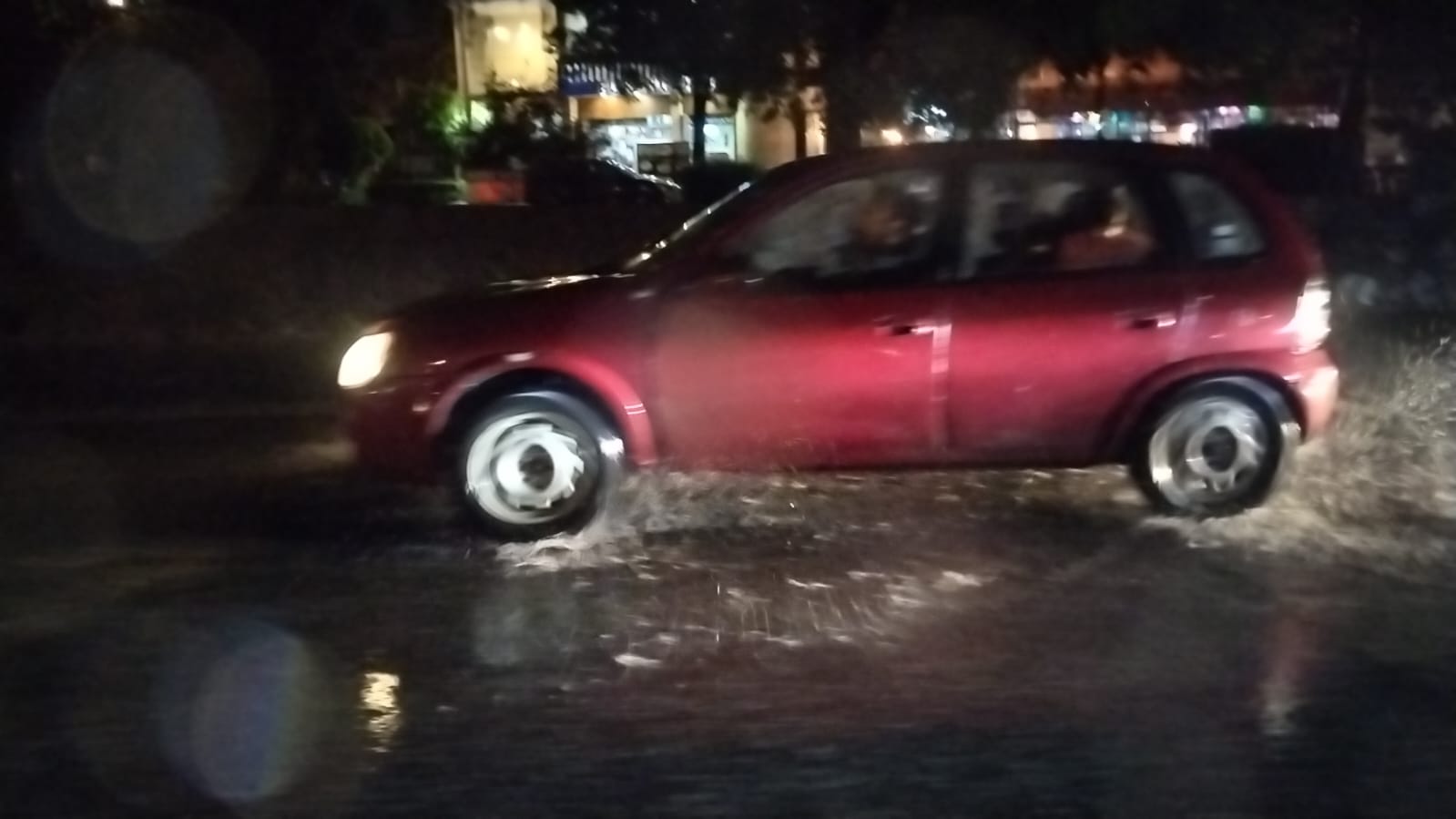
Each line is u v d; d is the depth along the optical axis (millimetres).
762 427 8430
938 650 6902
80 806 5492
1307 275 8594
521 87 30578
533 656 6891
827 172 8477
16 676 6707
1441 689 6410
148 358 14969
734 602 7562
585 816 5340
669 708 6281
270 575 8117
